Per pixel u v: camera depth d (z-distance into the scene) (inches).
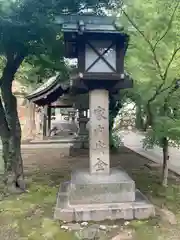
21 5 187.8
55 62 281.9
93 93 206.2
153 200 222.7
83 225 176.1
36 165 362.0
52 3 194.2
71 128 861.8
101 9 214.1
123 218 184.4
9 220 185.3
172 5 196.5
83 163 373.7
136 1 195.2
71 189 190.1
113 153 462.6
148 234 165.0
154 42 213.8
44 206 209.5
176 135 221.8
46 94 504.4
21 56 249.4
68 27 187.8
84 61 196.9
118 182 193.0
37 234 165.3
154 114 235.3
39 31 210.4
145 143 264.7
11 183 243.0
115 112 435.2
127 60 239.8
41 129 660.1
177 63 224.1
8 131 249.8
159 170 329.7
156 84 227.9
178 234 165.5
